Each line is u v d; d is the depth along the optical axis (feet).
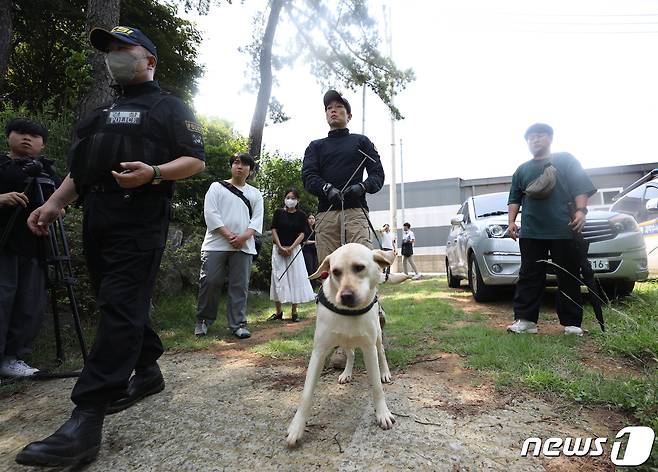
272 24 33.40
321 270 6.63
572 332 10.66
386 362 8.71
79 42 21.17
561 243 10.77
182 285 18.76
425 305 16.69
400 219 79.56
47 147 17.26
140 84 6.72
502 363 8.70
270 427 6.39
